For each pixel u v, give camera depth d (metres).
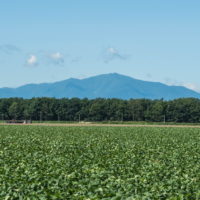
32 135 87.62
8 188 26.22
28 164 37.66
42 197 23.59
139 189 26.23
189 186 27.50
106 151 52.28
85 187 26.56
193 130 116.88
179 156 47.16
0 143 65.50
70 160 40.81
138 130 114.94
